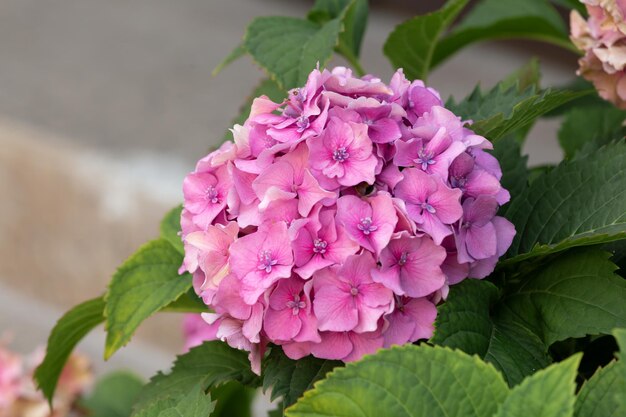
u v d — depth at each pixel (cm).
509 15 121
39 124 257
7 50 303
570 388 74
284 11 308
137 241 227
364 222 83
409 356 77
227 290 85
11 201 241
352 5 103
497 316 88
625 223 88
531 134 247
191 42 298
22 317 232
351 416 77
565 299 87
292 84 97
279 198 84
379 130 85
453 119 86
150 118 261
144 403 96
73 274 234
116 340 96
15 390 136
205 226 87
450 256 85
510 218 93
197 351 98
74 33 310
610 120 117
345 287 83
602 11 97
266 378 86
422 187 84
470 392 77
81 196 233
